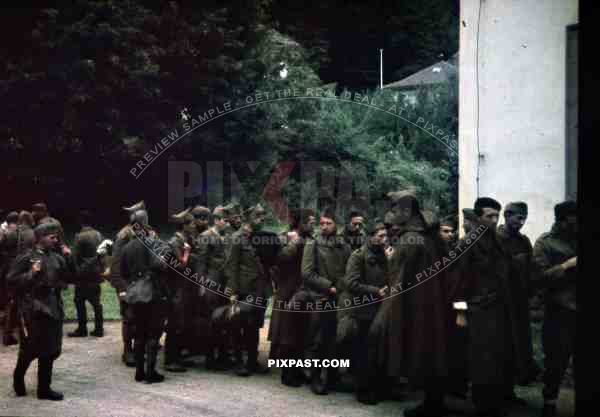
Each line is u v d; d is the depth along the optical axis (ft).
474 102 33.24
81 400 22.53
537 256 21.35
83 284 32.32
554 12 30.86
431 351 20.89
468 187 33.45
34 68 66.18
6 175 69.72
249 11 81.56
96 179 72.54
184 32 73.87
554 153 31.04
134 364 27.25
